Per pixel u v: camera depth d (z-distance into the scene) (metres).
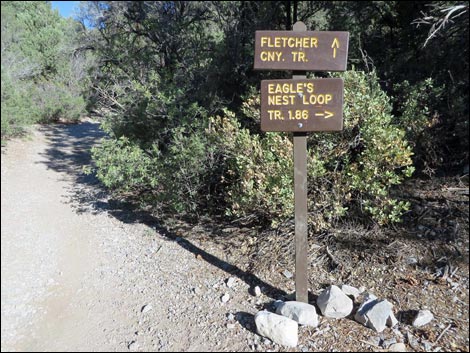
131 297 3.91
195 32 7.67
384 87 6.74
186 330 3.31
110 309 3.72
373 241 4.30
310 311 3.24
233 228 5.25
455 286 3.59
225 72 6.94
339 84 3.08
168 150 5.94
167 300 3.81
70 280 4.32
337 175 4.27
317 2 8.83
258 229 5.01
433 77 6.55
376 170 3.93
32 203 7.16
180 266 4.48
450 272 3.76
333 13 8.77
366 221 4.54
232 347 3.04
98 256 4.91
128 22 8.47
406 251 4.08
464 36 6.75
